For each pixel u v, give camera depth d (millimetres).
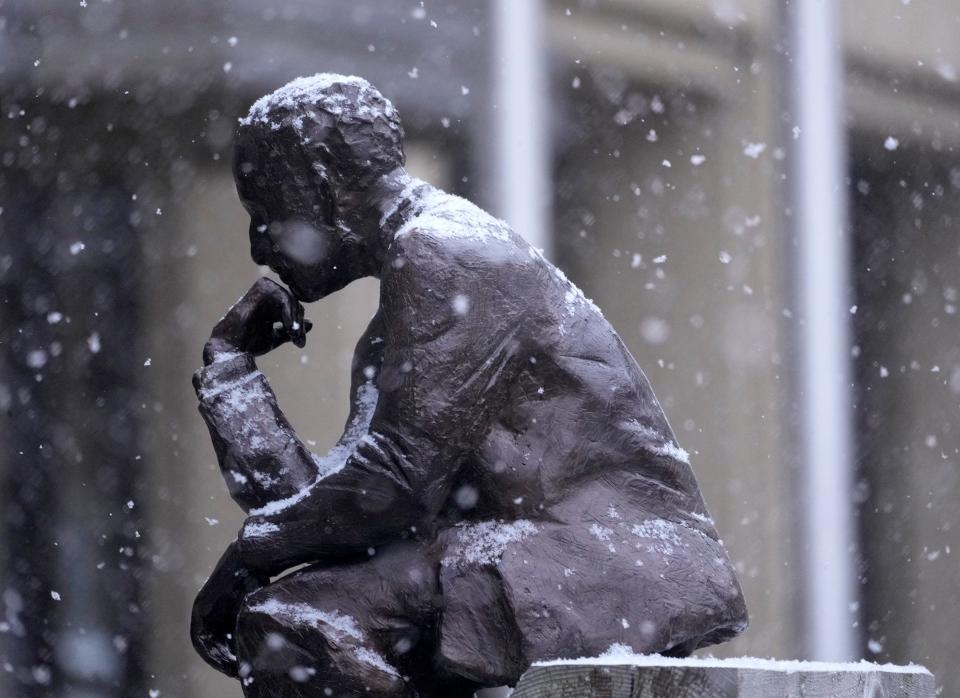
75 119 31359
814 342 30766
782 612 30469
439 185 30516
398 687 11242
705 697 10219
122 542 31500
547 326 11555
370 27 29875
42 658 31312
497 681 11086
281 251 12297
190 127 31219
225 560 12375
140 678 31000
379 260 12109
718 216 30859
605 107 31047
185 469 31484
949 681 35719
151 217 31906
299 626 11258
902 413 35812
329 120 12094
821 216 30828
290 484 11797
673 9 30469
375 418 11320
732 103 30969
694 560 11531
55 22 30047
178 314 31750
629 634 11133
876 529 35812
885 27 32719
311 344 29875
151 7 29922
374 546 11547
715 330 30812
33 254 32125
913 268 35312
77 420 31750
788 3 30969
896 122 33625
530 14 29625
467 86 29781
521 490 11352
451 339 11188
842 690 10875
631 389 11797
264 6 29781
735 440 30641
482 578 11148
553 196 31438
